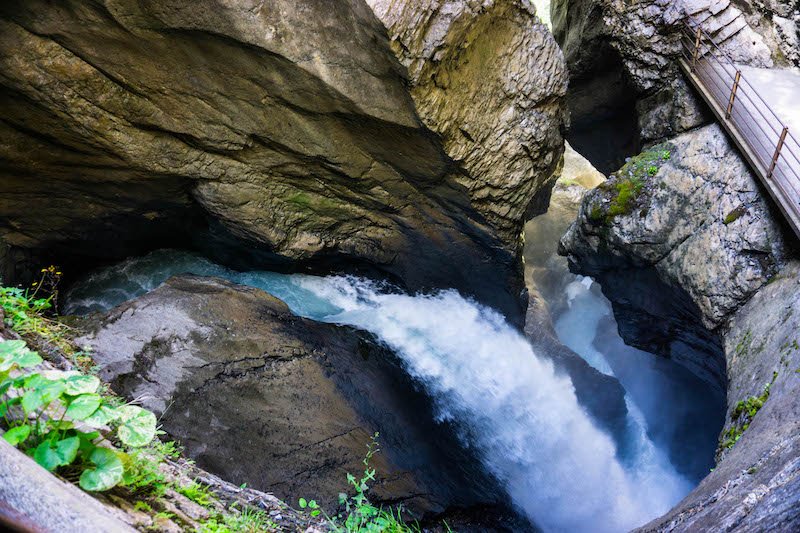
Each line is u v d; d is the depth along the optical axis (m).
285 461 6.86
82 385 2.76
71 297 9.11
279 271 9.91
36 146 7.36
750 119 8.73
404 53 6.96
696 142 9.05
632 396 13.38
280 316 7.96
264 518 4.05
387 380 8.52
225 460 6.54
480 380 10.21
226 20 6.60
